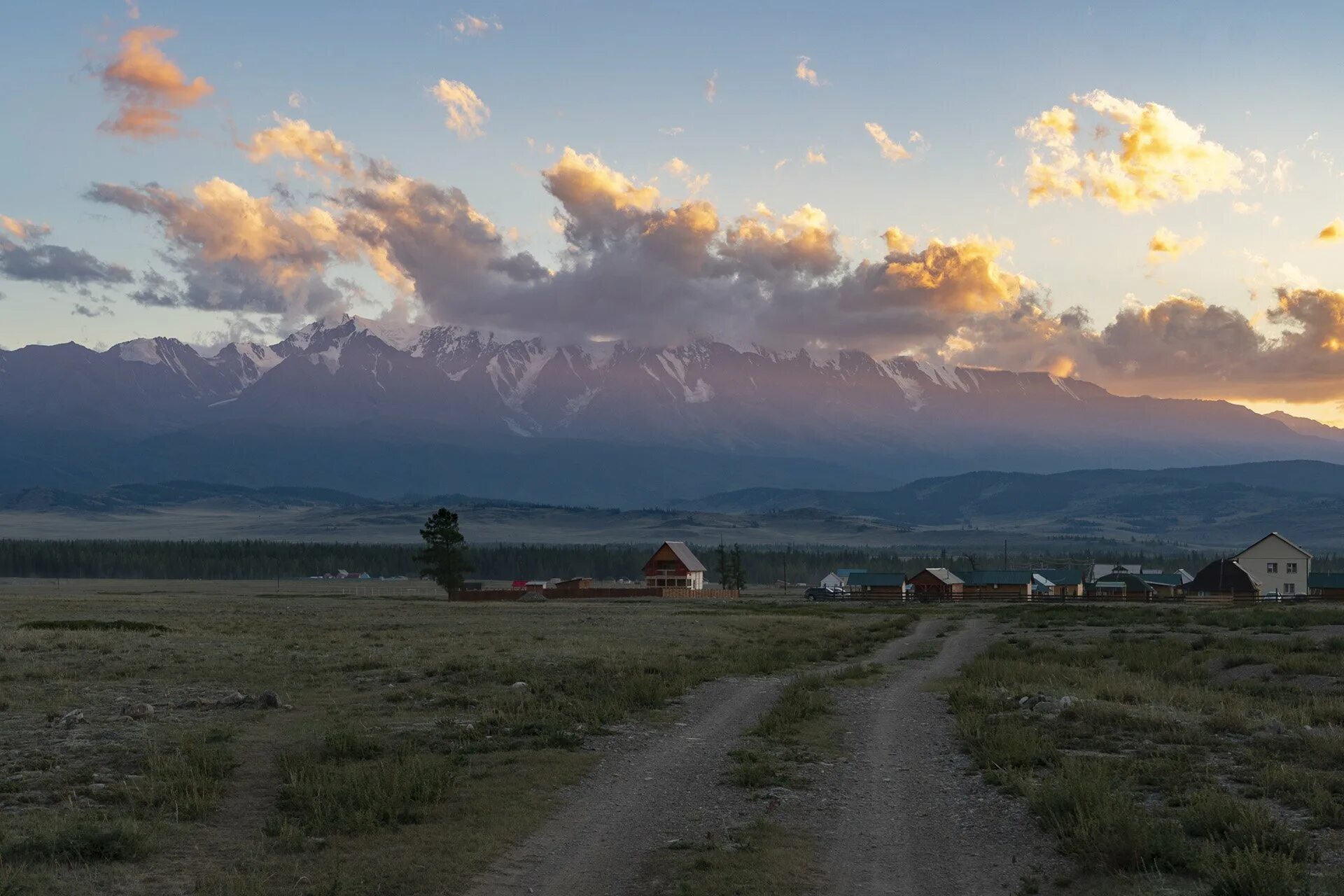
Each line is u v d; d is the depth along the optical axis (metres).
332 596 157.38
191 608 111.44
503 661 48.56
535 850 19.00
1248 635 66.56
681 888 16.66
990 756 25.78
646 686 38.22
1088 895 16.23
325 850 18.80
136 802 21.70
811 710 34.41
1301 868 16.48
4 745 27.66
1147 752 26.14
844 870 17.86
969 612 112.88
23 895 16.02
